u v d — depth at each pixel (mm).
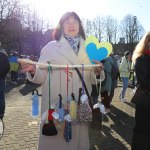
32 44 30312
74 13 3123
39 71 2855
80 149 3125
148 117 3785
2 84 6051
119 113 7785
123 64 9469
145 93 3709
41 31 31000
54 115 2826
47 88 3059
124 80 9523
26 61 2785
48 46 3104
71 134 2924
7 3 26344
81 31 3197
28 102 9859
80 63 3102
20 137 5430
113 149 4918
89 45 3045
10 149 4805
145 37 3871
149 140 3875
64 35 3137
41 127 3043
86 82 3168
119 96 10422
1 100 6105
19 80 17812
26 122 6574
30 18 30641
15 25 27594
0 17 26125
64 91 3045
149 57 3775
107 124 6574
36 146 4969
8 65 6000
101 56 3070
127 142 5301
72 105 2891
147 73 3705
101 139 5414
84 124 3047
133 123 6719
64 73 3031
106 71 6324
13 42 28219
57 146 3023
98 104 3045
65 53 3041
